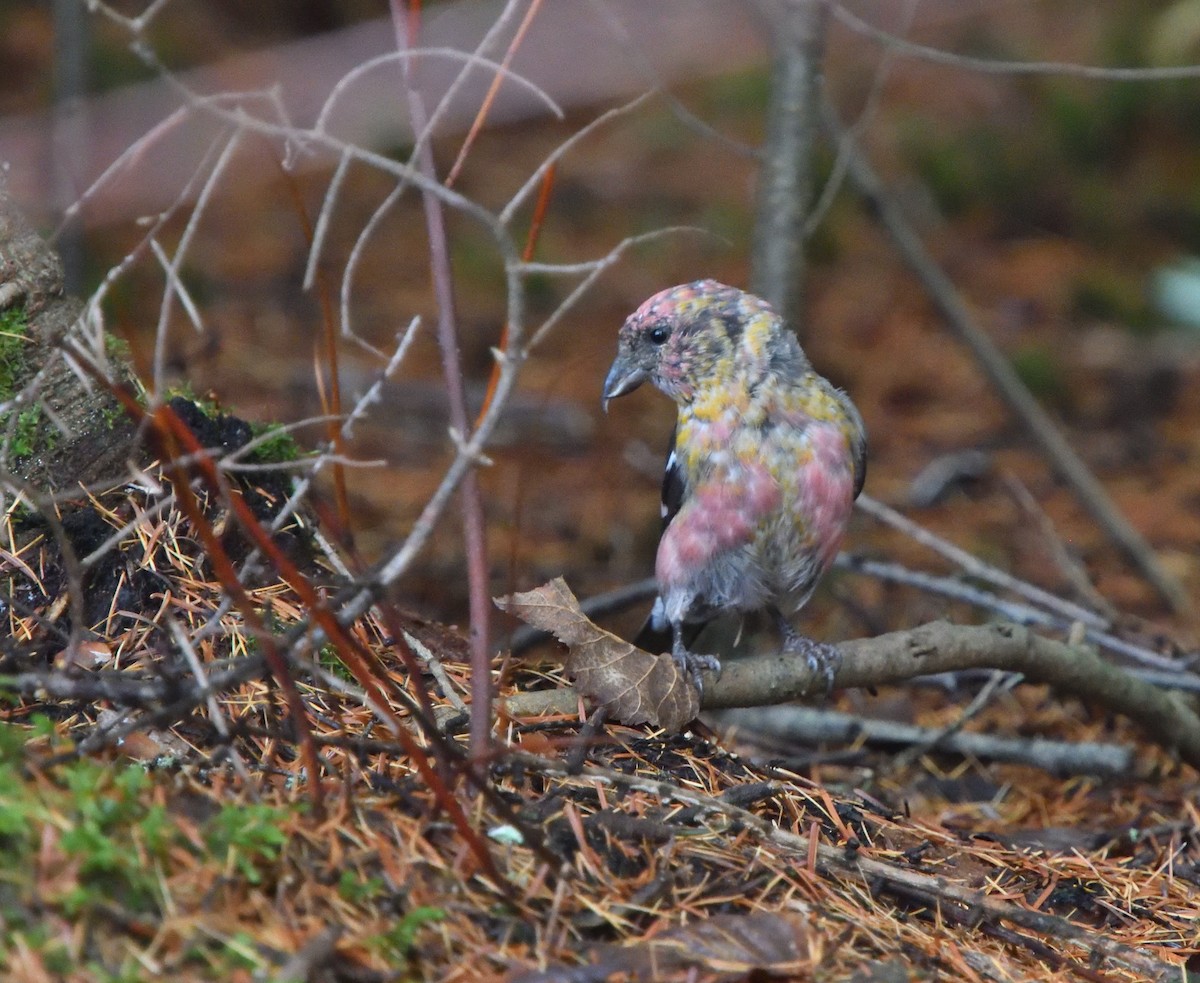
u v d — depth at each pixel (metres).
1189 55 19.73
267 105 16.19
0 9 19.83
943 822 7.55
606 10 9.12
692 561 7.96
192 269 15.56
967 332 12.08
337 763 5.46
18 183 14.50
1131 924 6.23
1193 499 13.46
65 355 6.51
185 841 4.51
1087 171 19.84
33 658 5.75
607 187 19.83
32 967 3.89
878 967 4.85
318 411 12.77
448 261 5.58
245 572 5.98
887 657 7.42
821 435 7.83
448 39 18.92
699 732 7.05
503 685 6.72
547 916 4.77
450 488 4.76
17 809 4.27
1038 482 13.74
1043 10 21.81
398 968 4.33
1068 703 9.62
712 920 4.90
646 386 15.83
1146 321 17.19
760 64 22.08
